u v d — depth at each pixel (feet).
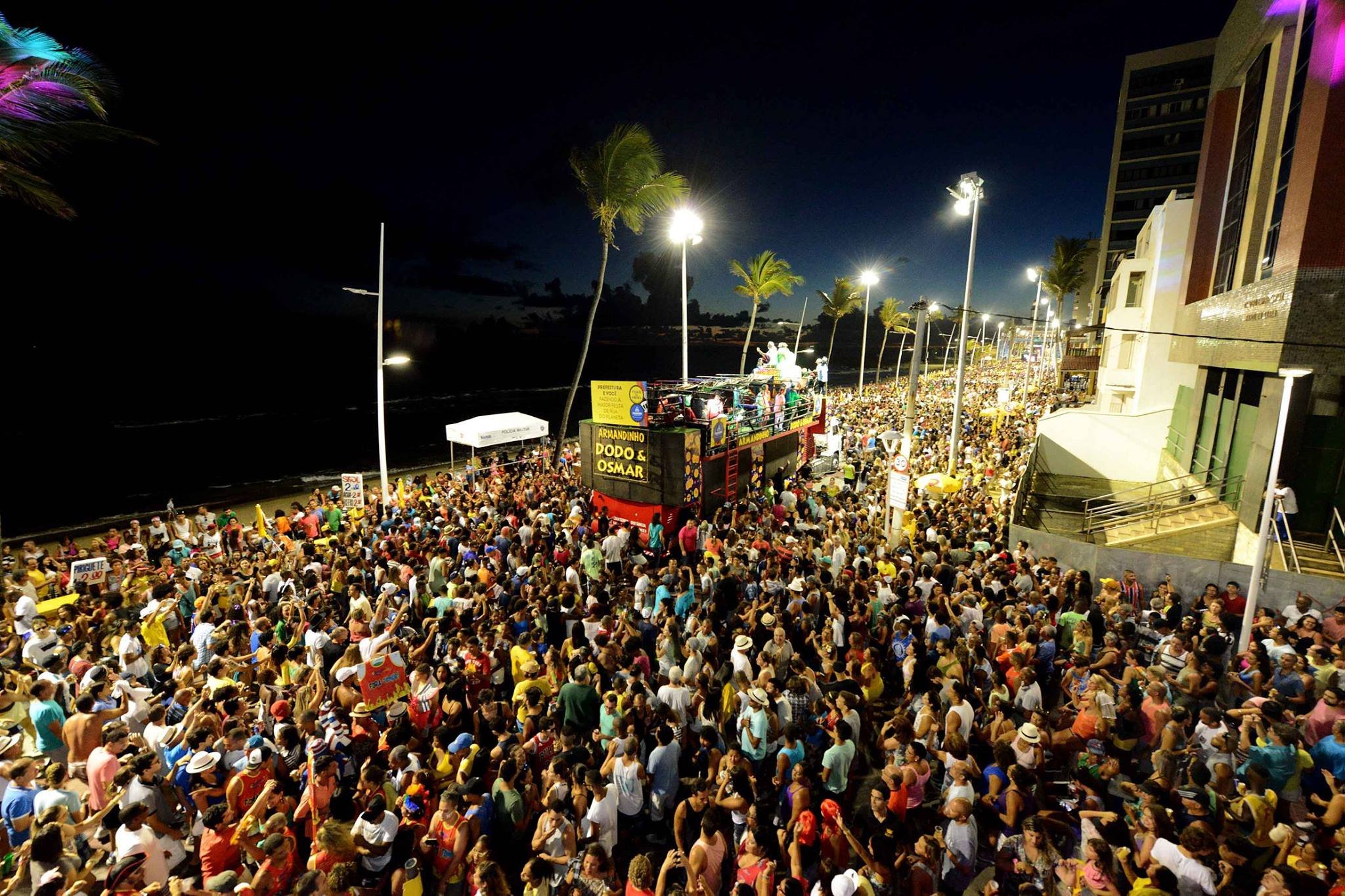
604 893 16.10
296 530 53.36
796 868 16.74
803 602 32.42
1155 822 16.94
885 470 72.28
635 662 27.20
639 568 37.60
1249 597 30.30
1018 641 28.12
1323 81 38.29
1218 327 55.62
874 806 18.25
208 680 25.20
